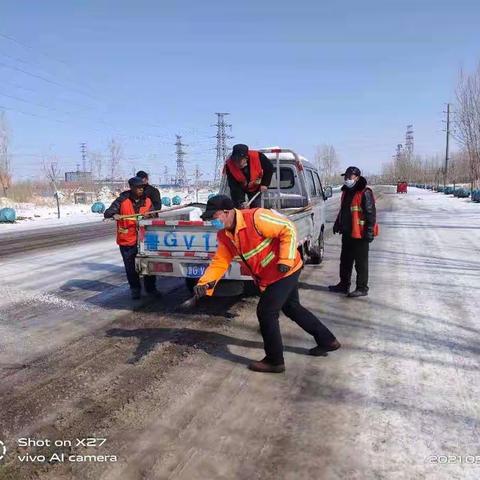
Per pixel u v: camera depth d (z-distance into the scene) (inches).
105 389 152.9
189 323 223.1
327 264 378.0
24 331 211.9
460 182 2711.6
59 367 171.2
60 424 131.8
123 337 203.5
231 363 173.5
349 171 262.7
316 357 178.1
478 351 181.0
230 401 143.7
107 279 328.8
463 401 141.9
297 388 152.0
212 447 119.6
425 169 4116.6
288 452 117.2
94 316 235.5
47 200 1624.0
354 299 261.7
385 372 163.0
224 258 170.6
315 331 177.9
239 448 119.0
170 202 1427.2
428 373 161.6
